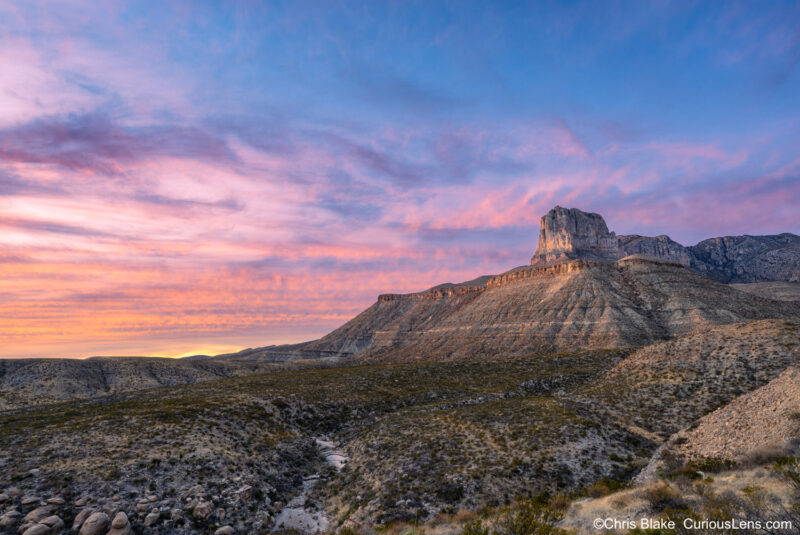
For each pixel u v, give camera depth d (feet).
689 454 100.07
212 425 142.00
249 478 108.47
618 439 127.75
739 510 47.14
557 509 70.64
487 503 94.22
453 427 143.02
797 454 71.46
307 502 107.14
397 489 104.01
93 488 87.51
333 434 172.04
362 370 291.58
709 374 171.53
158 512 83.87
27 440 112.78
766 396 105.09
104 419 137.08
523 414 150.51
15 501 79.00
